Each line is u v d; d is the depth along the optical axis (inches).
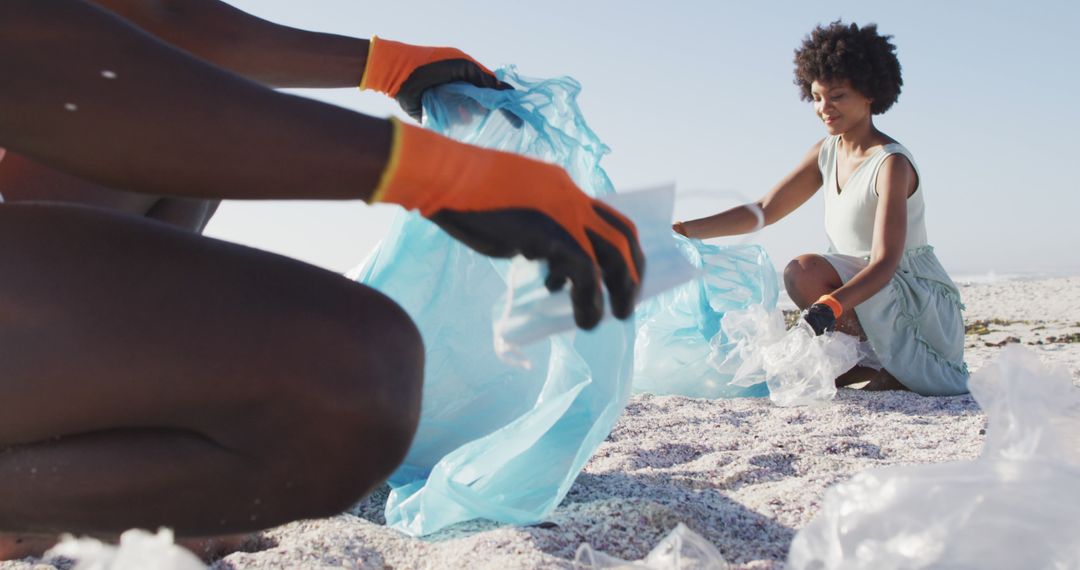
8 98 34.3
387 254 79.3
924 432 113.7
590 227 37.2
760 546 66.7
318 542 65.9
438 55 72.1
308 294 42.6
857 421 121.7
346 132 36.3
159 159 35.7
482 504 70.7
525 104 74.5
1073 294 579.5
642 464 98.0
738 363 140.1
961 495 44.8
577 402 75.5
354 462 42.4
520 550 63.7
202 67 36.6
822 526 46.9
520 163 37.0
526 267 37.1
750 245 147.6
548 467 74.0
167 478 41.7
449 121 72.2
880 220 146.3
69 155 35.8
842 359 136.6
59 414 39.8
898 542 44.3
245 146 35.7
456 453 73.7
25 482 41.6
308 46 68.6
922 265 152.5
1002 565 42.9
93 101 34.6
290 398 40.5
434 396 81.6
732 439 109.0
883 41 152.9
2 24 34.0
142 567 37.1
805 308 155.3
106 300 39.4
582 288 36.1
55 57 34.5
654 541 67.4
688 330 145.4
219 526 43.6
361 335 42.2
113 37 35.5
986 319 392.2
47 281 39.3
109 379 39.1
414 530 72.5
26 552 62.3
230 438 41.6
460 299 80.4
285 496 42.9
